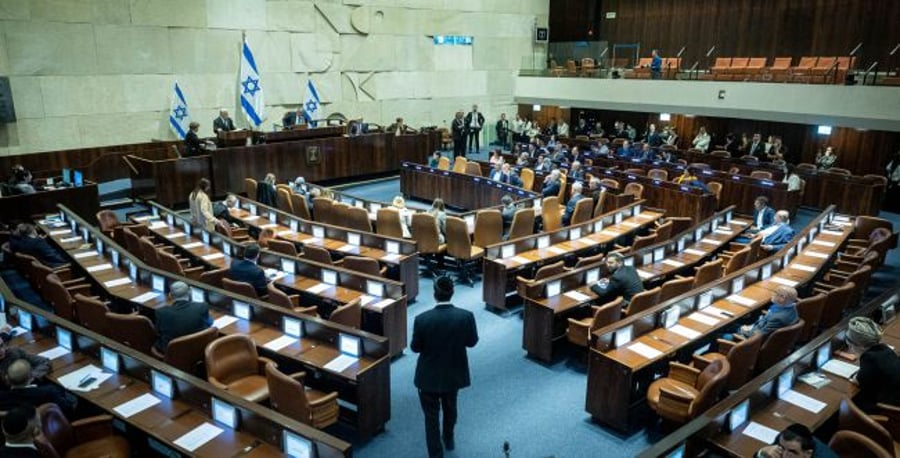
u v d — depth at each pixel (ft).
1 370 16.51
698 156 57.62
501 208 36.94
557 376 22.79
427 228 32.35
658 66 62.75
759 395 15.49
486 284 28.60
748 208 46.29
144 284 24.82
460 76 73.61
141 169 43.83
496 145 78.33
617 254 27.14
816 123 50.88
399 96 68.44
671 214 45.09
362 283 24.22
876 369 15.20
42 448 12.87
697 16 71.97
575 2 83.56
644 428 19.38
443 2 69.62
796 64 64.44
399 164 58.80
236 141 47.32
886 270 34.42
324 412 16.56
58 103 46.09
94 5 46.47
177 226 34.40
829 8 61.11
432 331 16.33
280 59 57.88
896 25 56.80
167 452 16.87
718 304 23.06
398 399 21.06
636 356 18.84
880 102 46.78
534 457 17.98
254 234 35.78
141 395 16.11
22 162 44.47
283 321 20.17
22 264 27.63
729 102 56.29
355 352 18.70
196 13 51.78
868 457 12.39
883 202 48.73
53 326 19.06
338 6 60.85
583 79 68.44
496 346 25.16
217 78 54.19
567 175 48.37
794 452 11.55
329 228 32.24
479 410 20.45
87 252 29.35
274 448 13.85
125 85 49.08
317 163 52.34
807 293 26.66
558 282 24.32
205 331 18.17
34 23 44.11
